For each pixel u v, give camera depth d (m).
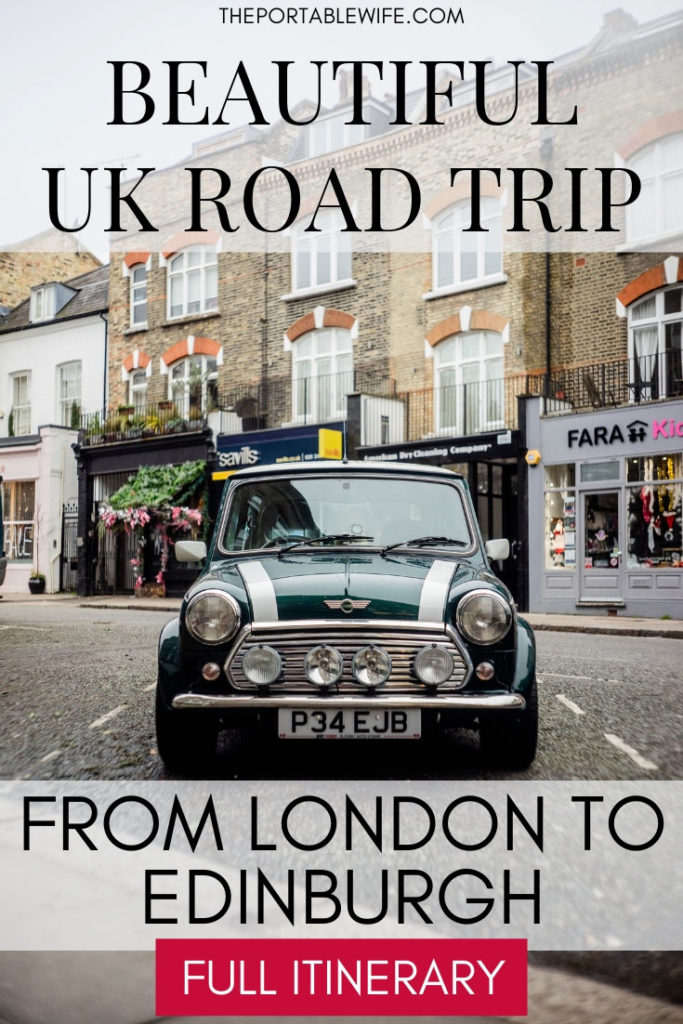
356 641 4.25
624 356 18.55
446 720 4.26
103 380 28.78
